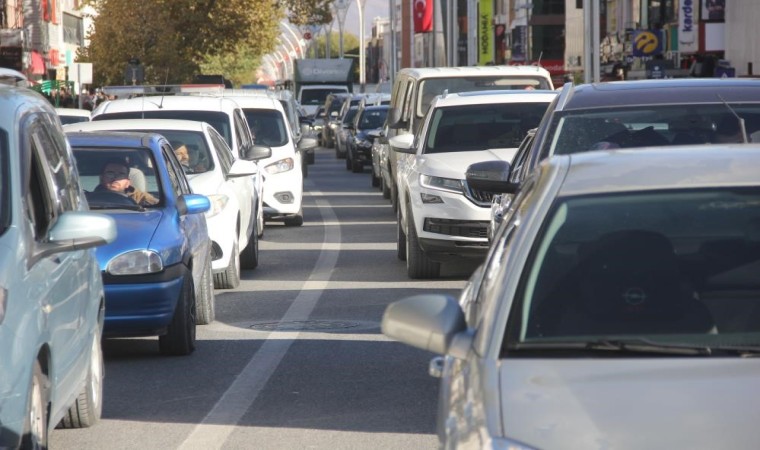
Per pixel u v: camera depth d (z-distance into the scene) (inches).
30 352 597.3
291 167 2242.9
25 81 810.2
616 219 492.7
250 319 1261.1
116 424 826.2
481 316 470.0
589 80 3661.4
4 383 573.6
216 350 1086.4
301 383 948.0
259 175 2092.8
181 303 1042.7
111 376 981.8
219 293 1450.5
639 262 478.9
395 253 1845.5
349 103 5118.1
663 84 952.3
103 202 1099.9
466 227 1485.0
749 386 402.9
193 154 1497.3
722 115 892.6
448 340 454.3
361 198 2999.5
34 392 620.1
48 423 653.3
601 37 6048.2
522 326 456.8
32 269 628.4
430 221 1501.0
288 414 850.1
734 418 386.9
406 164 1658.5
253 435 795.4
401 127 2198.6
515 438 387.9
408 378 960.9
